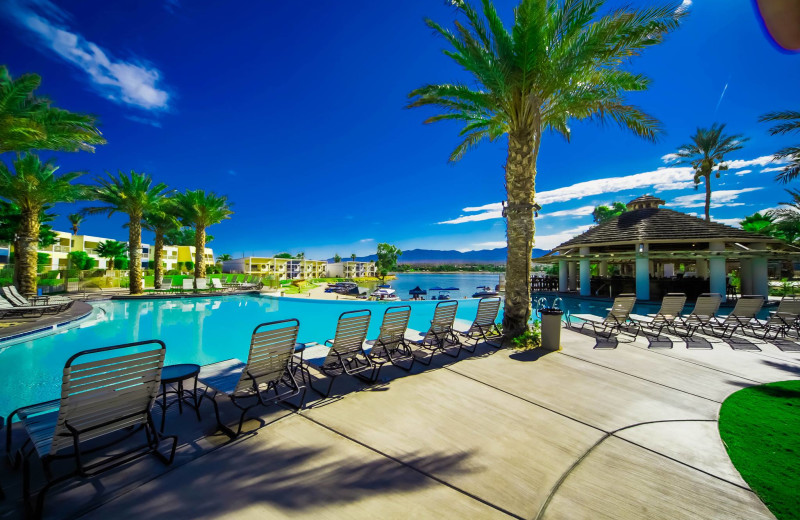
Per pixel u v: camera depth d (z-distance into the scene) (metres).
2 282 21.75
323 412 3.78
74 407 2.30
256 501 2.39
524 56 6.52
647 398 4.38
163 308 17.34
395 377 4.93
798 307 7.86
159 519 2.21
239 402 3.97
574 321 10.86
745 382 5.01
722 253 16.95
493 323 7.17
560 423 3.66
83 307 15.51
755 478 2.82
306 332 11.97
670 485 2.72
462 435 3.36
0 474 2.64
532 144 7.27
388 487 2.58
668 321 8.27
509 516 2.35
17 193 15.79
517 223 7.24
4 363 7.74
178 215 27.14
